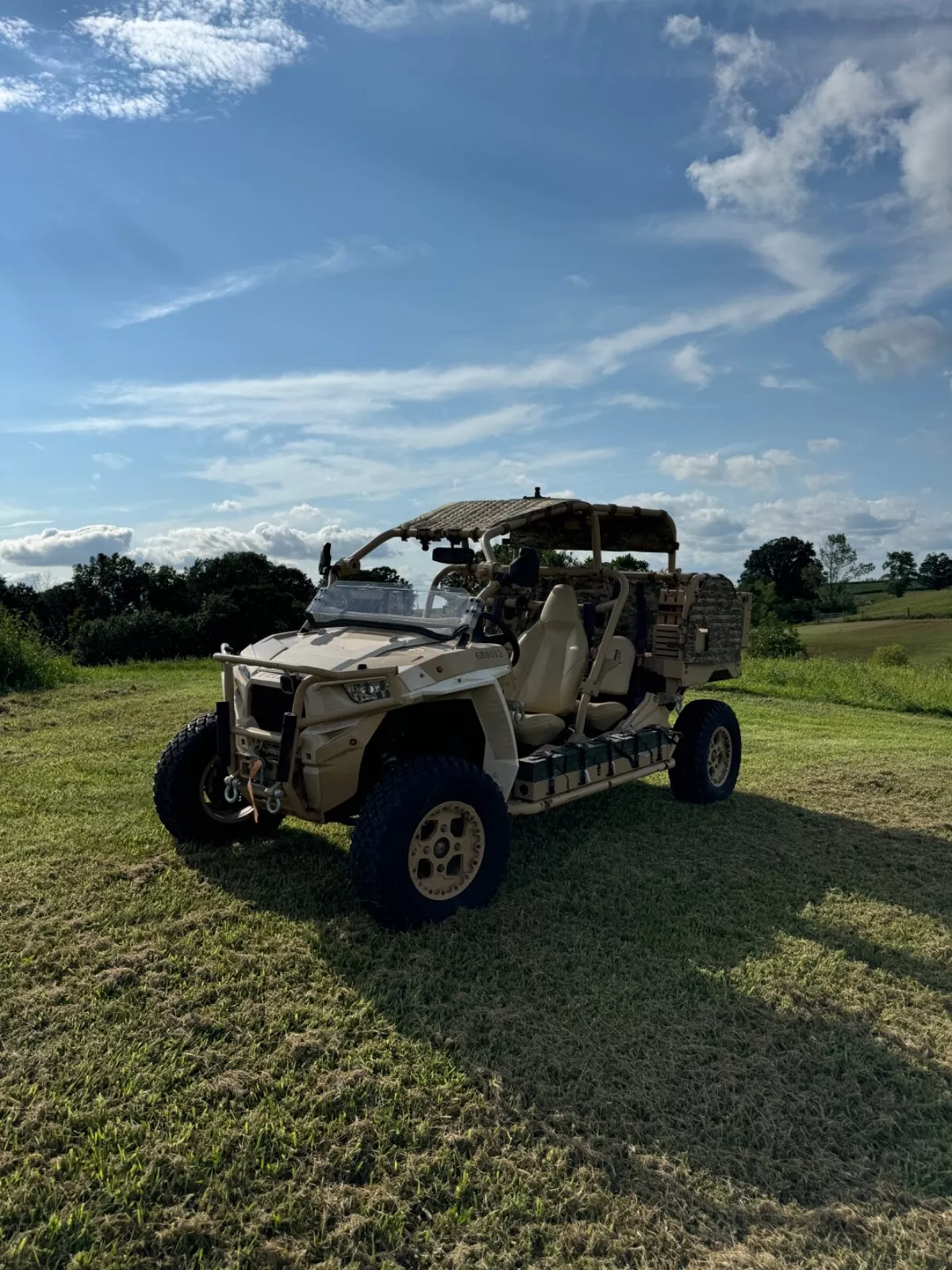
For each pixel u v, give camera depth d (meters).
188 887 4.24
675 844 5.29
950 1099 2.77
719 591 6.45
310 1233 2.13
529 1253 2.10
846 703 12.97
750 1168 2.43
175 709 9.50
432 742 4.58
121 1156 2.33
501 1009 3.16
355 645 4.23
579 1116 2.60
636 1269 2.07
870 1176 2.43
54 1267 2.00
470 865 4.04
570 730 5.46
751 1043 3.03
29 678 11.59
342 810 4.31
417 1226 2.17
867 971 3.64
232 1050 2.85
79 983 3.25
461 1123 2.54
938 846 5.45
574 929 3.90
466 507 5.51
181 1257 2.05
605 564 6.39
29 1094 2.60
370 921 3.87
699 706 6.39
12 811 5.42
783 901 4.40
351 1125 2.50
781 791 6.82
